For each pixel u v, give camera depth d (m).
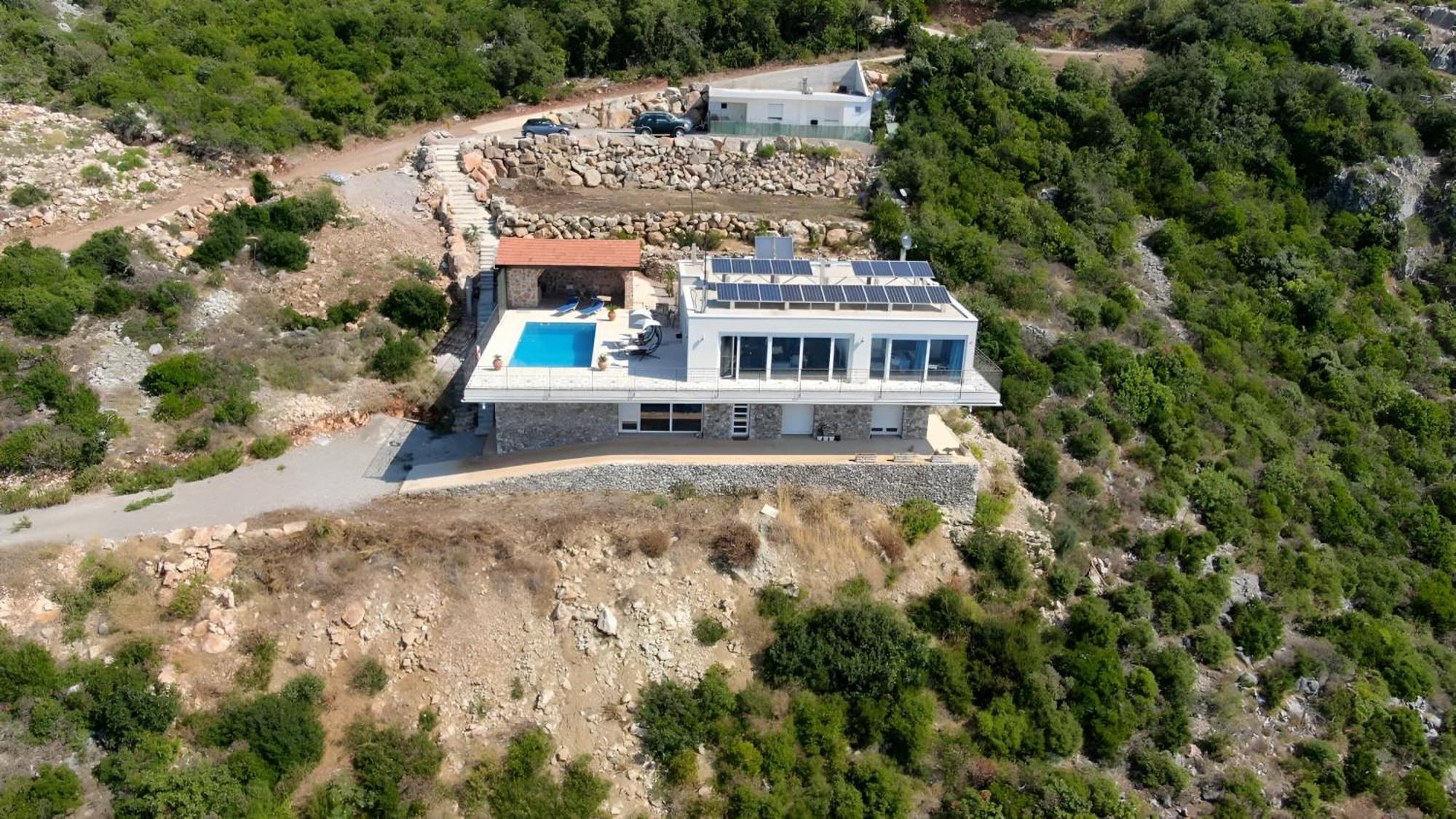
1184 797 31.17
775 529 33.19
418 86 60.59
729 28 69.38
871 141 56.09
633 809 27.72
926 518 34.69
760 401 33.91
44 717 25.44
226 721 26.41
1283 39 67.75
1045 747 30.97
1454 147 60.16
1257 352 49.12
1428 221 58.47
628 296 41.44
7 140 45.72
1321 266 54.69
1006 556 34.56
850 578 33.06
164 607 28.34
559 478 33.66
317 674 28.28
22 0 58.06
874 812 28.44
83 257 39.12
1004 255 49.09
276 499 32.47
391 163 53.00
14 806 23.95
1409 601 40.25
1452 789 33.53
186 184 47.44
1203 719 33.62
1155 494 39.72
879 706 30.23
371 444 36.44
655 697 29.16
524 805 27.03
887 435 37.00
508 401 33.06
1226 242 54.56
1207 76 60.84
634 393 33.25
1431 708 36.22
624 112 57.31
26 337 35.72
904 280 37.72
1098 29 71.81
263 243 42.75
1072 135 59.09
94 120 50.16
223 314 39.91
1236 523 39.56
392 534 30.72
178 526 30.62
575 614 30.30
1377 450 46.56
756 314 33.53
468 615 29.92
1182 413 43.34
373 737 27.66
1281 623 36.66
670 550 32.00
